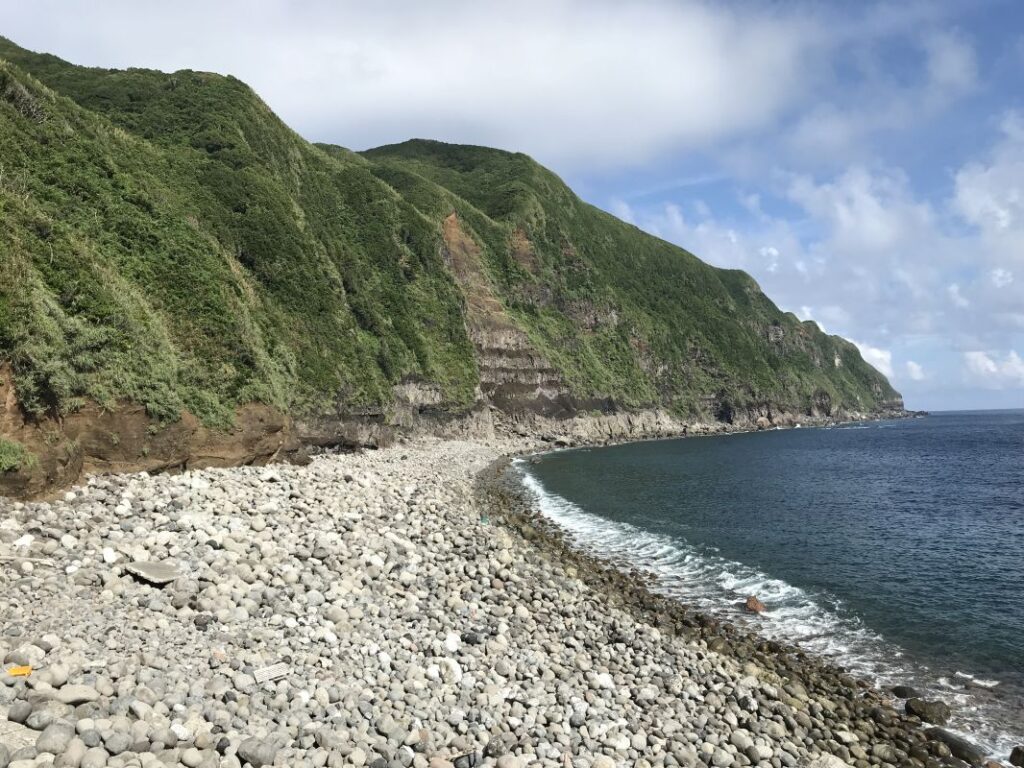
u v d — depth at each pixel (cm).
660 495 4522
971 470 6181
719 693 1408
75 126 3356
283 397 3709
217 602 1268
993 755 1247
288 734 888
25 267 2005
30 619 1040
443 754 966
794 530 3309
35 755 671
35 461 1714
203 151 5325
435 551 2141
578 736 1102
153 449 2411
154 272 3080
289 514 2109
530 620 1664
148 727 788
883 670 1639
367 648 1255
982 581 2395
